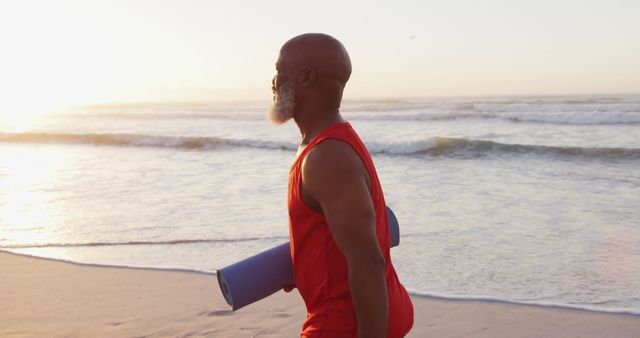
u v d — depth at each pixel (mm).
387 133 23438
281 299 4602
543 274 5262
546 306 4301
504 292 4777
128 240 6977
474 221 7520
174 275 5371
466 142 15656
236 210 8617
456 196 9383
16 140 24984
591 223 7297
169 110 66688
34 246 6848
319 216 1540
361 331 1450
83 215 8609
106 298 4828
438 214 7996
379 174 12281
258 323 4145
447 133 22562
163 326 4180
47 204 9625
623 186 10016
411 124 27844
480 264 5613
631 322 3953
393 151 16078
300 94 1597
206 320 4254
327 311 1560
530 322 4012
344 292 1546
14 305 4730
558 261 5668
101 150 20141
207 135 25625
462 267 5523
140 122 41031
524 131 22234
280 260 1760
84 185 11766
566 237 6617
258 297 1752
